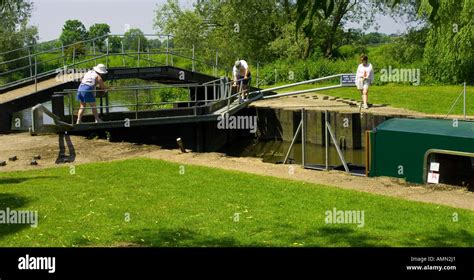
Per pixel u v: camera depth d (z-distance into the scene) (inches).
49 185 462.9
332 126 993.5
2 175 506.0
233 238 322.0
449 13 1187.9
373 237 323.0
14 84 826.2
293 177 504.4
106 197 424.8
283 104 1122.0
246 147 1059.3
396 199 417.1
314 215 373.4
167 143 831.7
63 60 1111.6
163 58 1761.8
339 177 503.5
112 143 660.1
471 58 1342.3
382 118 928.3
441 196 427.8
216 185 464.4
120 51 1142.3
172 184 468.4
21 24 1763.0
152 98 1289.4
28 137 684.7
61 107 708.0
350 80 984.9
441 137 470.3
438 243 311.1
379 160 512.7
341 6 1867.6
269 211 384.5
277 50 1844.2
